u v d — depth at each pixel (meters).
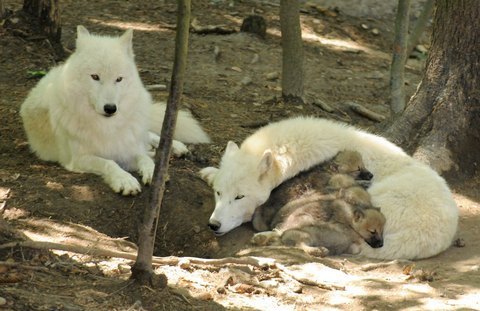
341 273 9.14
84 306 6.86
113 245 9.59
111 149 11.87
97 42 11.40
